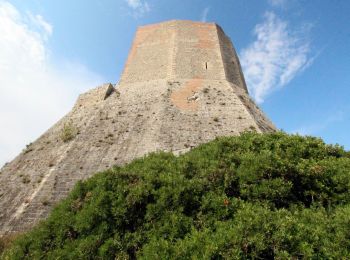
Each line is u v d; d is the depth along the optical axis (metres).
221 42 36.97
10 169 24.86
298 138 12.18
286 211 7.64
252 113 28.47
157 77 32.78
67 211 8.48
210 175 9.20
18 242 8.41
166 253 6.59
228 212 7.80
